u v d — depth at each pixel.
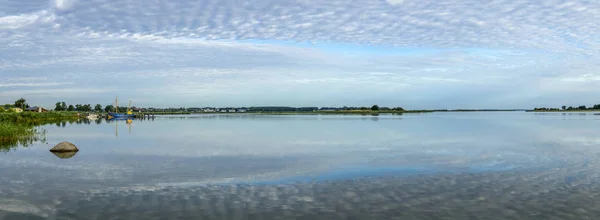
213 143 32.47
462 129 50.88
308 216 11.17
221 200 12.89
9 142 33.56
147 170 18.91
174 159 22.73
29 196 13.30
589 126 57.38
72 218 10.88
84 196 13.34
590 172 17.61
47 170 18.80
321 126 61.75
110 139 37.38
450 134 41.53
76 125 73.12
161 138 38.31
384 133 43.53
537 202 12.52
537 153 24.59
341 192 14.08
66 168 19.44
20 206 12.05
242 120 103.12
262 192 14.09
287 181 16.14
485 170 18.48
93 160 22.33
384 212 11.55
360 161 21.67
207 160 22.33
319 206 12.20
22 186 14.94
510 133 42.59
